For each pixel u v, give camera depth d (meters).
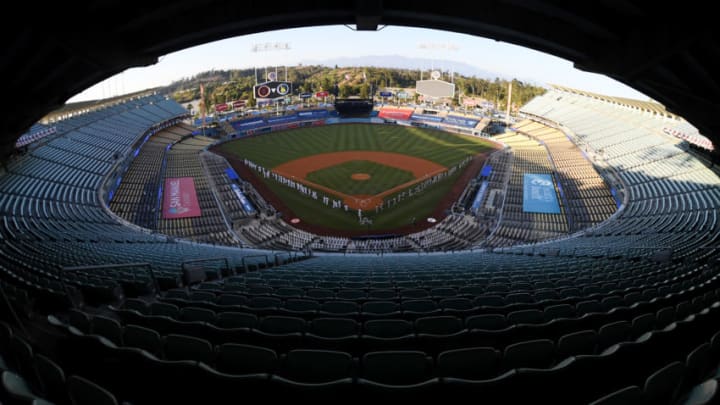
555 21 12.34
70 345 6.49
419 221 47.81
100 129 64.25
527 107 95.12
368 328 7.95
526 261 21.66
